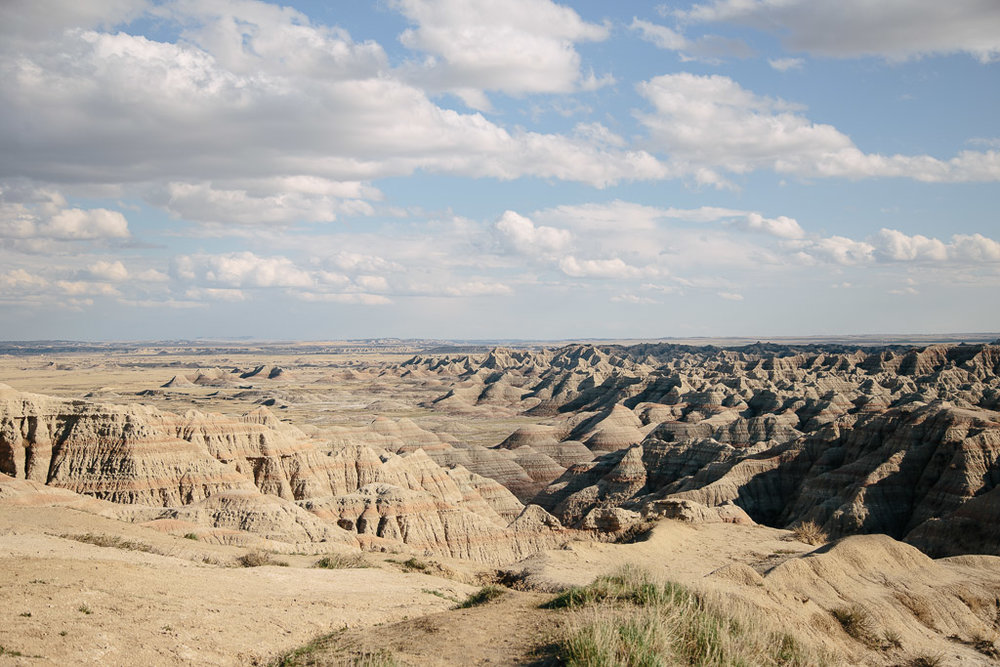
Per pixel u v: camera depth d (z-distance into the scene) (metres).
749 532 60.78
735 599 28.08
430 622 22.47
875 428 114.00
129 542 40.72
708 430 157.12
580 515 123.75
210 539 56.81
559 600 24.33
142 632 19.81
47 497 67.31
